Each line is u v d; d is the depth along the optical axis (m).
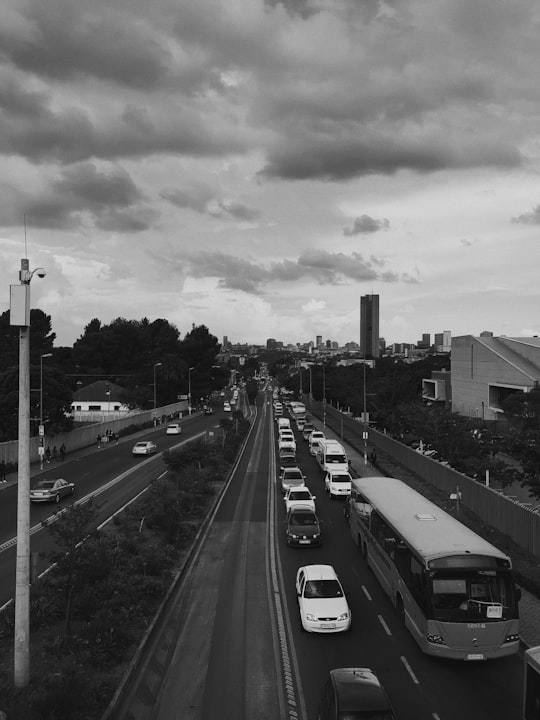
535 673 11.25
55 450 57.66
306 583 20.12
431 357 147.38
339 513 37.16
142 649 17.27
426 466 45.72
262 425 100.81
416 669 16.34
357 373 126.88
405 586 18.88
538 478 32.66
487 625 16.27
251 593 22.42
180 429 84.62
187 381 141.12
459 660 16.86
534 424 45.00
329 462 50.53
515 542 27.64
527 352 72.50
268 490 43.75
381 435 66.44
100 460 58.38
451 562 16.73
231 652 17.33
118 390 116.94
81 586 19.28
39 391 58.25
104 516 34.16
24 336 14.45
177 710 14.12
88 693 13.91
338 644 17.94
